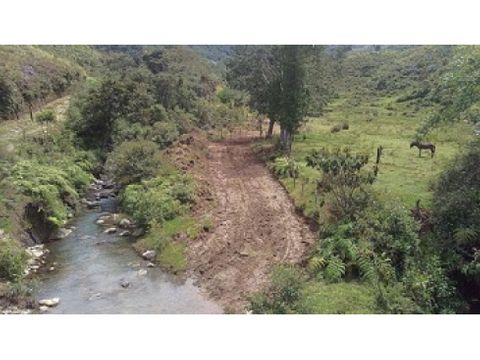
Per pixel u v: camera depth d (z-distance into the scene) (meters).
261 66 39.66
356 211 19.09
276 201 25.36
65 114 38.44
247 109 57.25
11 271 17.55
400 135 39.28
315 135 41.00
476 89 18.72
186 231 21.52
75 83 48.28
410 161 29.48
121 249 20.94
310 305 14.49
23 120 36.22
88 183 29.72
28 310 15.68
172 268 18.95
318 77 40.22
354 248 17.17
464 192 18.12
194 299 16.55
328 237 18.89
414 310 14.75
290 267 17.16
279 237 20.83
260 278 17.59
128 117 36.09
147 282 17.89
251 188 27.89
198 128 45.09
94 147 35.16
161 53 53.75
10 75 38.12
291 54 34.44
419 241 17.53
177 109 41.88
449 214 18.03
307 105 35.84
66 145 32.59
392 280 16.20
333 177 23.00
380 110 54.47
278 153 34.19
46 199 22.62
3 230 19.50
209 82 62.94
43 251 20.39
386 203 19.22
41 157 28.64
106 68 57.03
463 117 21.03
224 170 32.25
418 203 19.53
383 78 68.06
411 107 53.62
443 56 63.34
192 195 24.83
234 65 45.66
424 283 15.79
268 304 14.78
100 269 18.95
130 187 25.81
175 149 32.66
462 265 16.69
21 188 22.19
